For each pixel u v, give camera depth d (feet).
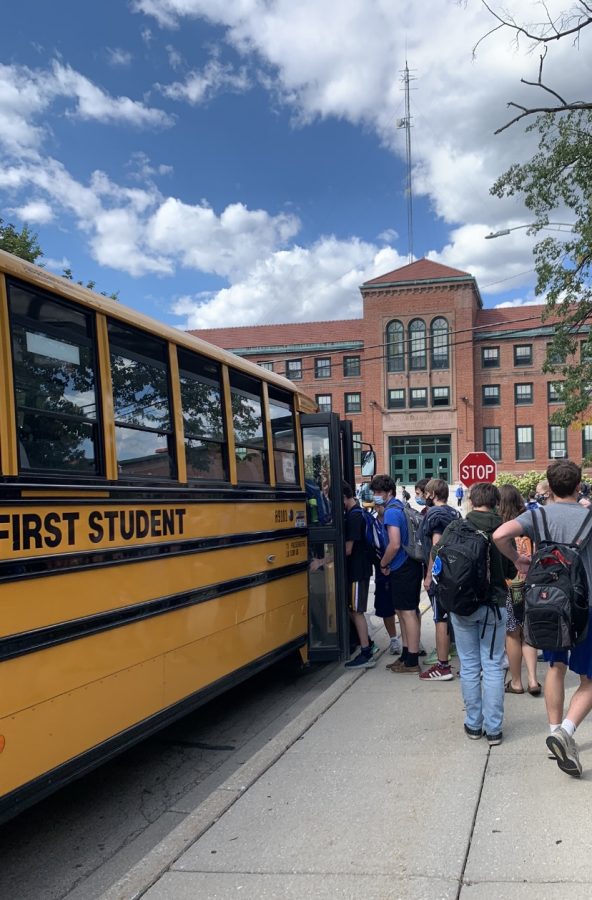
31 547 10.55
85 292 12.56
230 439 17.79
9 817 9.89
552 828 10.91
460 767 13.51
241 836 11.19
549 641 12.03
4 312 10.48
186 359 16.06
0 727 9.80
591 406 60.44
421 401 144.56
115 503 12.67
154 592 13.75
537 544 13.11
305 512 22.77
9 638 10.02
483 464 40.14
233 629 17.17
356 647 24.82
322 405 149.79
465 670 15.05
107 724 12.16
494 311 148.36
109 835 12.65
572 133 45.27
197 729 18.53
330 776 13.38
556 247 51.96
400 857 10.32
